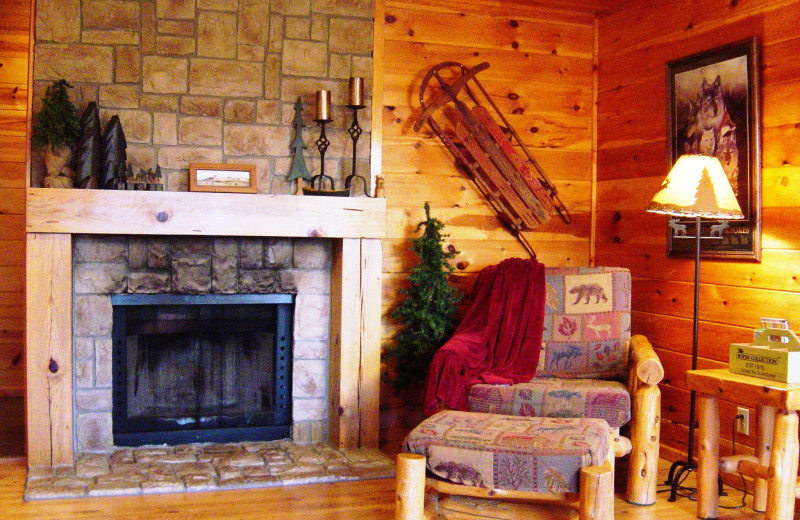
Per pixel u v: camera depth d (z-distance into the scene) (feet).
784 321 10.14
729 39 12.16
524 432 8.71
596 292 12.82
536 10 14.94
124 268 12.57
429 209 13.74
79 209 11.59
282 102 13.05
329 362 13.57
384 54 14.07
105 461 12.00
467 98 14.60
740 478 11.79
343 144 13.37
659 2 13.74
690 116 12.81
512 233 14.97
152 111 12.50
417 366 13.55
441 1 14.35
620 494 11.53
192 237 12.87
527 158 15.01
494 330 12.62
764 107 11.47
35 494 10.48
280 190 13.07
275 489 11.15
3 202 17.04
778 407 9.34
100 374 12.49
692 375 10.54
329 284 13.58
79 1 12.14
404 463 8.34
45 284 11.57
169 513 10.03
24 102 16.99
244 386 13.43
